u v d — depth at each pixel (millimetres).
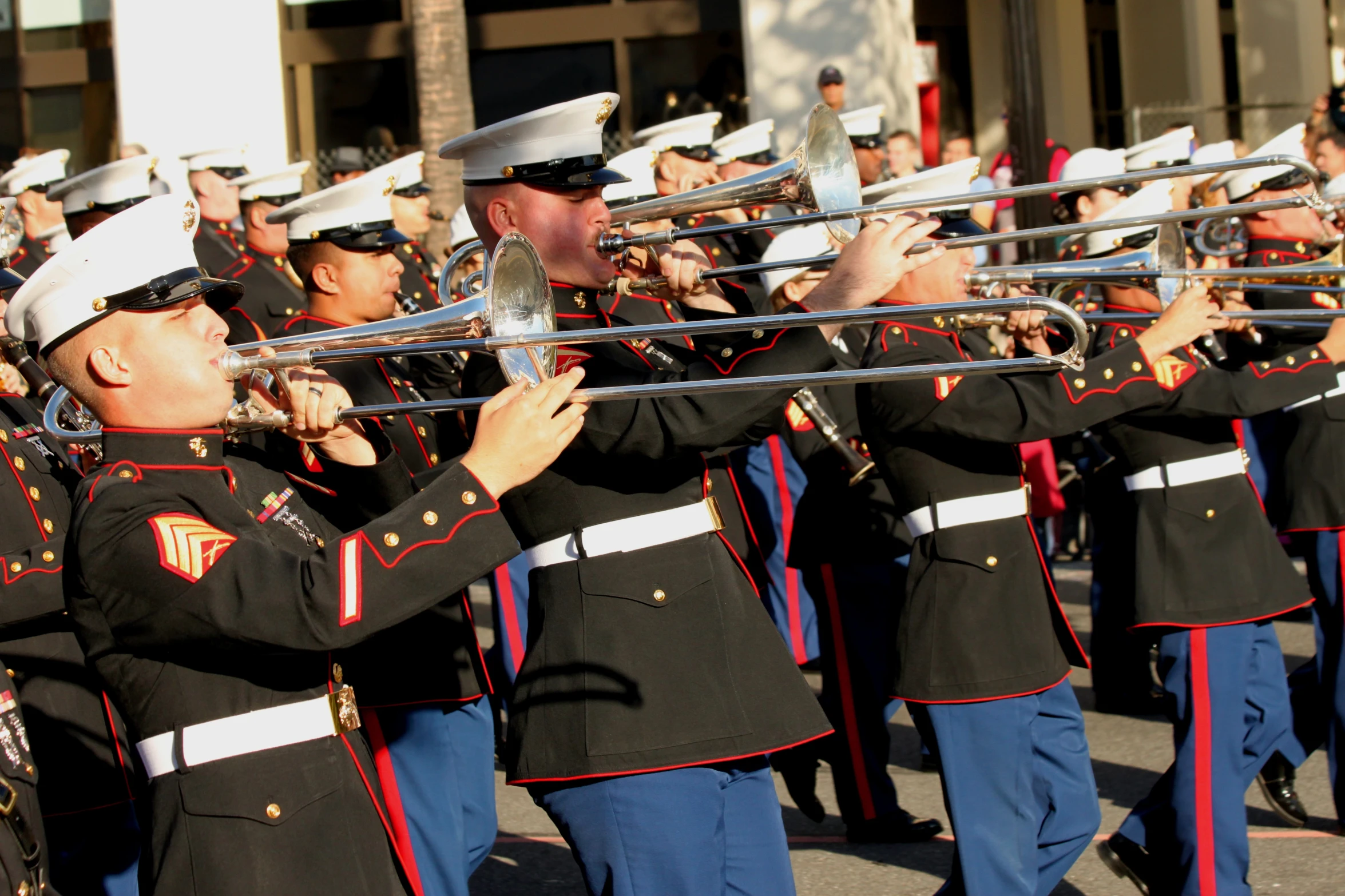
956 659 4719
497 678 7613
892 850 6242
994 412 4605
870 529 6328
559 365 3758
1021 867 4703
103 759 4695
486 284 3555
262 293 8227
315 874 3072
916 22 19359
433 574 2982
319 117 17750
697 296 5375
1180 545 5367
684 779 3713
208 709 3070
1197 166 4422
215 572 2957
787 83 14570
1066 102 19453
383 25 17609
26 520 4605
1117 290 5906
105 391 3148
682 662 3746
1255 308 6648
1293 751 6277
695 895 3695
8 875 3547
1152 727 7785
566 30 17828
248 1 13750
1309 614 9539
